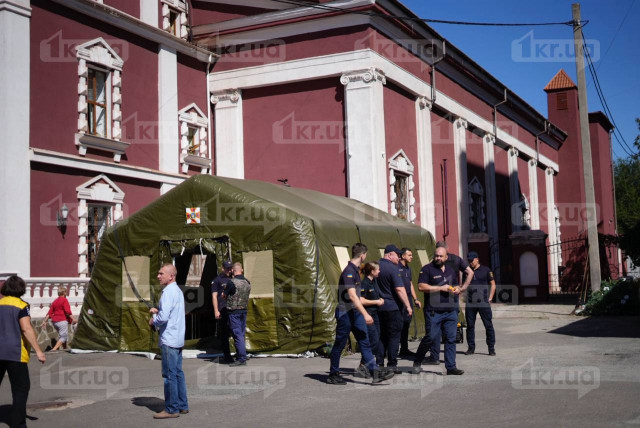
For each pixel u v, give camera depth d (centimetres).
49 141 1816
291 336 1372
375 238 1664
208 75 2536
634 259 3306
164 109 2250
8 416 858
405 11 2466
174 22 2455
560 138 4978
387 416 765
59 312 1616
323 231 1431
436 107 2917
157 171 2172
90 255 1948
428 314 1064
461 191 3102
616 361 1127
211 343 1531
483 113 3469
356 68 2298
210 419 796
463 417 739
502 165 3844
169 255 1479
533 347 1394
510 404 796
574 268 4588
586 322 1970
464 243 3108
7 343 758
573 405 773
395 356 1070
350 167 2286
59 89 1855
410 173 2581
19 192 1706
